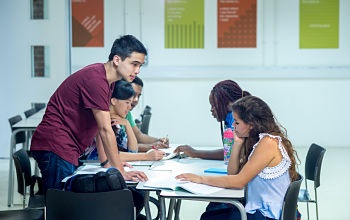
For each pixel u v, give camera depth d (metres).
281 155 3.06
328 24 8.12
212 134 8.33
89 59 8.04
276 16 8.10
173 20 8.09
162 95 8.27
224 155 3.69
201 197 2.83
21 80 7.65
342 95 8.24
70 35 7.80
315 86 8.22
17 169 3.86
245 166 3.02
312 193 5.75
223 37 8.12
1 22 7.56
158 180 3.12
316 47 8.14
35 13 7.59
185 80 8.24
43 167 3.30
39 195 3.96
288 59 8.18
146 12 8.07
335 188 5.93
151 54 8.16
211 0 8.06
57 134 3.26
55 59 7.62
